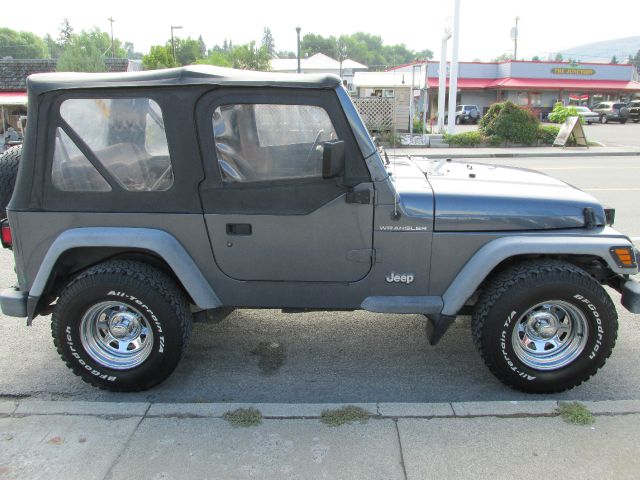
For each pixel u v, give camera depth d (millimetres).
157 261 3529
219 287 3457
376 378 3701
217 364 3912
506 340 3281
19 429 3002
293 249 3365
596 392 3477
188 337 3471
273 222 3322
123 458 2760
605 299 3234
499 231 3334
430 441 2859
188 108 3213
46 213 3344
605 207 3625
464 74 49875
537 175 4035
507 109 21094
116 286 3275
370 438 2891
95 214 3342
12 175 3732
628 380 3611
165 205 3320
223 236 3355
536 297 3209
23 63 31531
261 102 3199
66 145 3285
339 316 4734
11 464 2721
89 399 3488
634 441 2838
